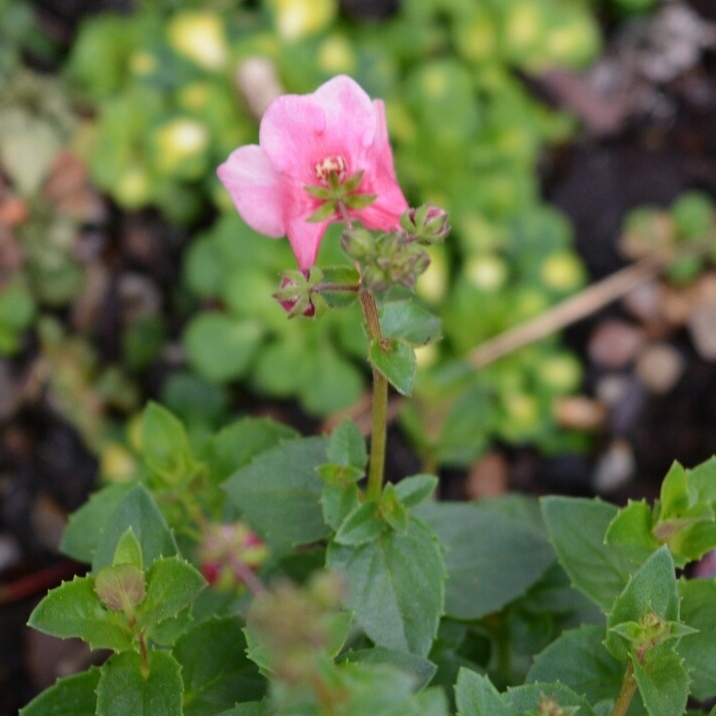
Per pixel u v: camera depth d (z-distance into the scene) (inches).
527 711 10.0
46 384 18.8
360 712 9.1
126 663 10.4
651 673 10.2
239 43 19.4
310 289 10.0
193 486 11.9
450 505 11.9
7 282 19.1
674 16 22.8
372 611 10.7
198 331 17.9
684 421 19.3
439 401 13.9
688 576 13.1
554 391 18.4
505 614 12.1
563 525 11.1
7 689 16.0
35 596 16.7
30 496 18.2
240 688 10.9
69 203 19.8
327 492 10.8
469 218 18.9
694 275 20.1
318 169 10.4
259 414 18.8
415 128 19.2
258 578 11.8
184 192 19.5
